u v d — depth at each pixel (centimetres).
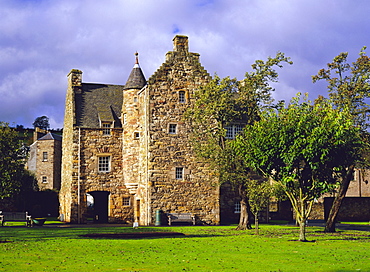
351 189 5734
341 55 3469
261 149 2662
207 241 2606
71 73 4931
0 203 5438
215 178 4391
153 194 4200
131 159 4562
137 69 4722
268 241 2633
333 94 3497
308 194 2623
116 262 1809
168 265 1753
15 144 2642
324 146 2497
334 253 2125
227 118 3681
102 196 5147
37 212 5825
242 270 1656
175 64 4391
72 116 4700
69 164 4734
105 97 5041
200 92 3878
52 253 2041
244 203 3662
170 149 4288
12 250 2116
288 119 2619
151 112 4278
